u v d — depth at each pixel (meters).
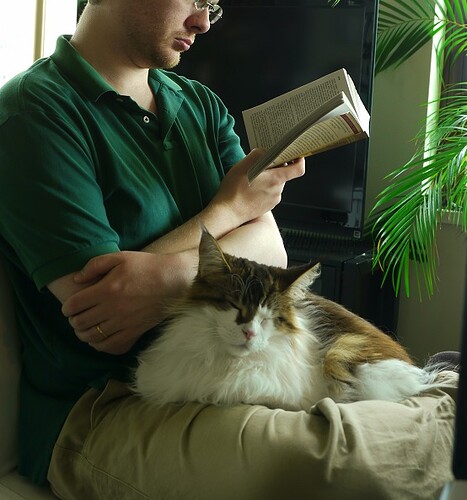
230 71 2.55
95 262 1.26
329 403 1.20
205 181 1.58
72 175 1.31
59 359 1.37
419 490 1.16
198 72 2.60
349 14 2.32
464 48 2.59
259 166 1.40
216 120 1.70
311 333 1.43
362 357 1.41
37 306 1.40
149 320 1.31
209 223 1.45
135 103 1.48
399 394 1.38
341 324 1.49
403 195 2.42
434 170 2.04
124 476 1.25
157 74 1.62
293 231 2.60
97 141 1.40
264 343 1.29
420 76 2.59
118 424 1.30
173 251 1.39
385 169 2.68
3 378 1.41
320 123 1.32
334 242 2.57
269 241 1.54
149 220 1.43
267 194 1.54
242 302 1.28
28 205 1.28
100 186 1.40
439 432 1.25
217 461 1.15
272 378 1.30
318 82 1.53
